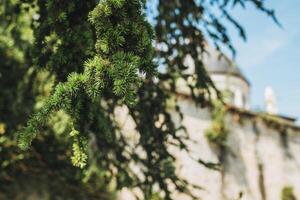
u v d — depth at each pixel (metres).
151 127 5.50
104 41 2.63
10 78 6.64
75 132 2.90
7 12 5.39
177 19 5.68
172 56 5.63
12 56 6.75
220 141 19.28
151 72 2.74
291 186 21.41
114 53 2.65
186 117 18.61
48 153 9.14
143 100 5.38
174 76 5.72
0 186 9.37
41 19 3.95
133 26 2.72
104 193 11.49
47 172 9.55
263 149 21.41
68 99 2.69
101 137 5.41
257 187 20.45
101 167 5.83
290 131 22.56
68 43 3.28
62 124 6.81
